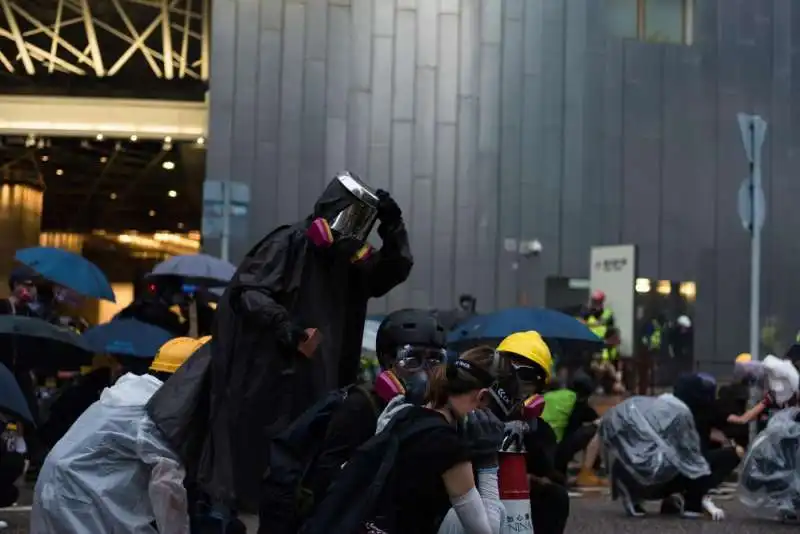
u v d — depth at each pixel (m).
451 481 3.87
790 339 24.70
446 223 23.34
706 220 24.61
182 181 36.00
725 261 24.61
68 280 10.98
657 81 24.53
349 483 3.86
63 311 13.43
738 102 24.94
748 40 25.09
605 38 24.31
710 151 24.75
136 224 44.34
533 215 23.69
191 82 29.70
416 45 23.52
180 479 5.03
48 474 5.11
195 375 5.15
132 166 33.56
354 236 4.97
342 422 4.20
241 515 5.91
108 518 5.05
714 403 11.13
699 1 24.81
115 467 5.11
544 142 23.88
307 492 4.21
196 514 5.62
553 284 23.44
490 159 23.59
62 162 32.72
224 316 4.96
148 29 26.94
